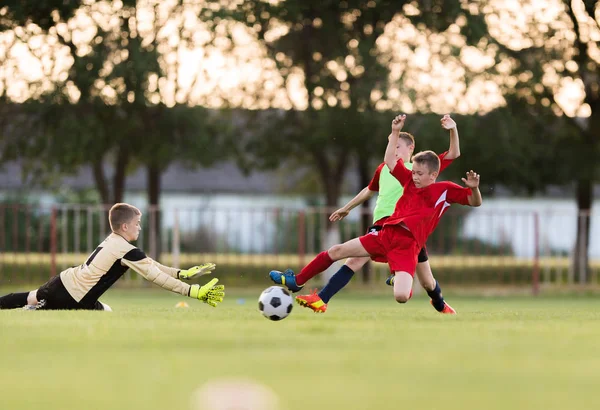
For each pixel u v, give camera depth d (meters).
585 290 55.69
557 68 56.00
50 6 51.72
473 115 54.09
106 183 62.59
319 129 54.09
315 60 55.69
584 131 58.34
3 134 54.69
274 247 57.34
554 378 9.80
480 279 56.88
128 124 52.81
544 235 55.50
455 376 9.80
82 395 8.42
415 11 54.69
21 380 9.42
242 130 56.66
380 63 53.41
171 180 117.12
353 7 54.41
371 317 19.78
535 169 57.69
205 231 56.66
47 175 61.34
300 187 92.19
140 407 7.75
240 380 9.23
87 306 22.84
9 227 60.50
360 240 20.72
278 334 14.48
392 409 7.68
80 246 56.34
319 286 54.91
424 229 20.23
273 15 52.94
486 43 54.12
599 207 122.69
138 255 22.55
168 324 16.50
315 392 8.55
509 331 15.76
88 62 51.16
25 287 52.53
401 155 22.75
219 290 22.44
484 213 56.38
